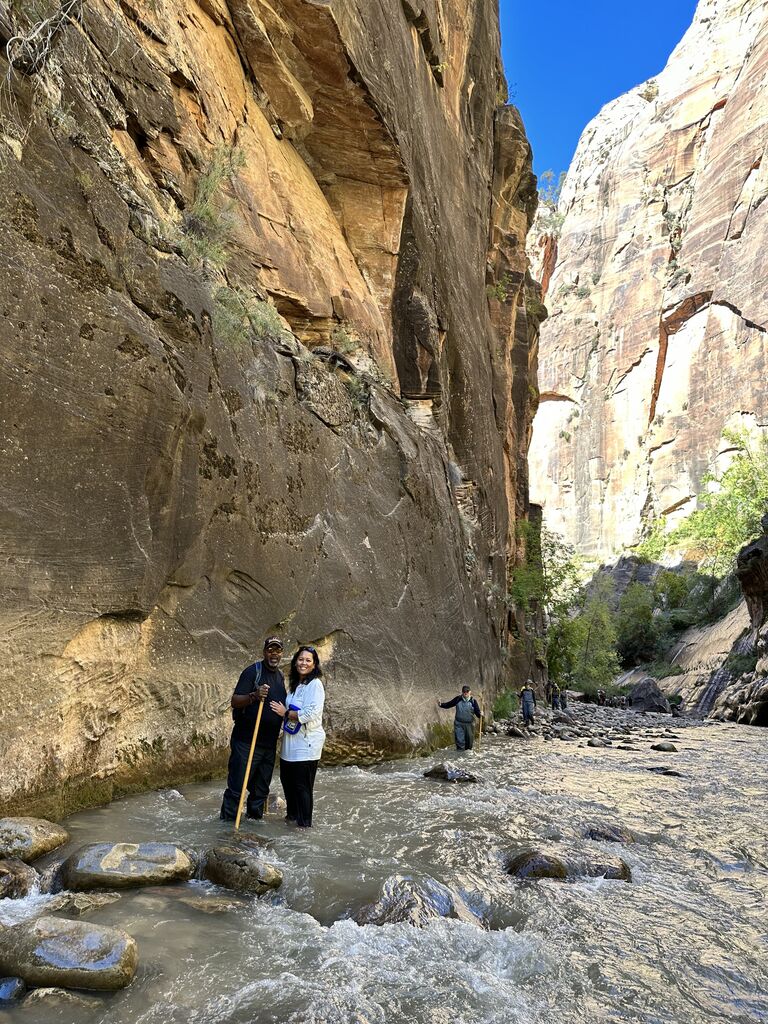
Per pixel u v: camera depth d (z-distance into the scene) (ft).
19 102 16.93
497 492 80.33
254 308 29.96
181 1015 9.11
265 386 28.37
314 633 29.84
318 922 12.51
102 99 23.49
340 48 39.73
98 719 18.34
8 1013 8.73
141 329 19.97
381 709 33.65
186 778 21.72
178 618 21.89
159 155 27.43
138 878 12.80
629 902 14.93
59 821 16.37
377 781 26.91
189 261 24.64
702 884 16.80
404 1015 9.57
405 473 42.19
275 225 36.96
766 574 118.11
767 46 290.97
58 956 9.56
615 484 316.60
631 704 134.41
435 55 61.57
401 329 51.16
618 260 344.28
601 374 336.08
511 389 100.99
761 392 251.39
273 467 27.99
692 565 238.48
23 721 15.70
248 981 10.12
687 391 290.35
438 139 62.54
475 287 74.69
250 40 36.86
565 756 41.68
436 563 46.19
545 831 20.24
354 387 38.17
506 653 86.07
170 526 20.95
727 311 276.00
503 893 14.76
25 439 15.87
